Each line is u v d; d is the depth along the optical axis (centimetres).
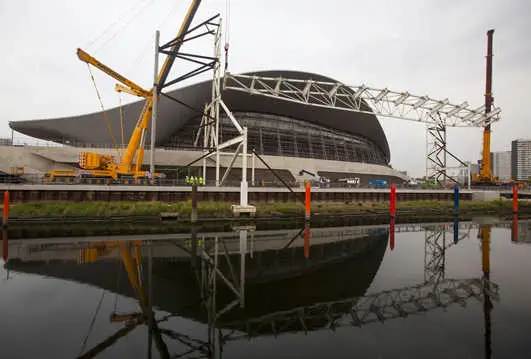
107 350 593
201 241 1770
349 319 758
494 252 1566
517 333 676
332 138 6122
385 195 3991
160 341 634
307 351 599
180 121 4519
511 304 857
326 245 1717
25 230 2023
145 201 2705
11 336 645
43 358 557
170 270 1180
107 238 1808
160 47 3170
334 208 3269
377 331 691
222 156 4353
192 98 4428
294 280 1073
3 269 1168
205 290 961
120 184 2769
